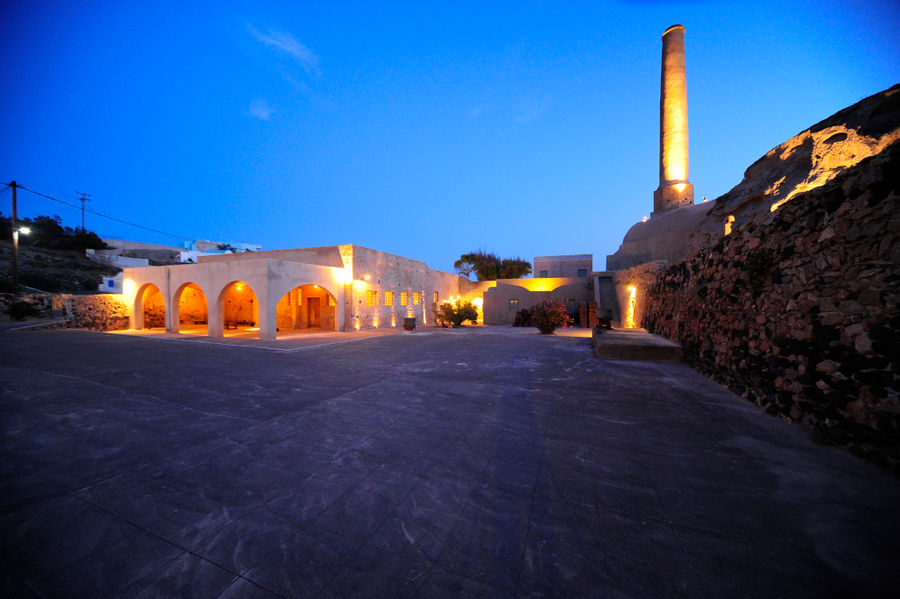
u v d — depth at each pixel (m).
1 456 3.21
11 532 2.12
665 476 2.76
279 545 2.01
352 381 6.16
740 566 1.79
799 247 3.93
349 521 2.22
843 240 3.34
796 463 2.95
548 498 2.46
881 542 1.95
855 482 2.63
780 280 4.25
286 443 3.49
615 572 1.77
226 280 13.34
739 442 3.42
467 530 2.12
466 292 28.55
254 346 10.77
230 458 3.16
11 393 5.35
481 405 4.73
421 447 3.37
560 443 3.44
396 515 2.28
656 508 2.32
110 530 2.15
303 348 10.37
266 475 2.84
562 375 6.54
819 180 7.41
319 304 17.86
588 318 19.75
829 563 1.80
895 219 2.88
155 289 17.75
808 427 3.64
